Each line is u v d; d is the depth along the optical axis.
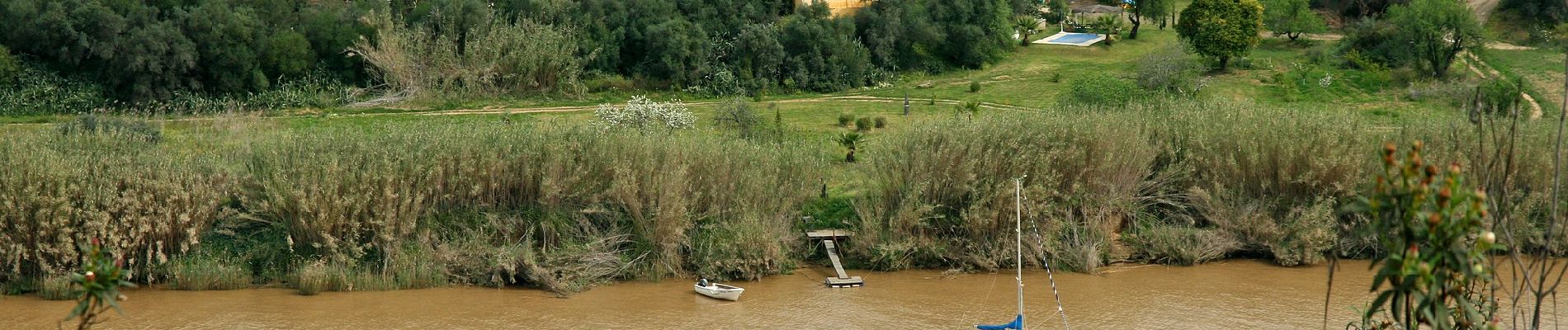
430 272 20.89
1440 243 6.45
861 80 44.41
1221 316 19.14
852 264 22.61
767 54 43.53
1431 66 42.06
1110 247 22.72
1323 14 55.34
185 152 24.12
